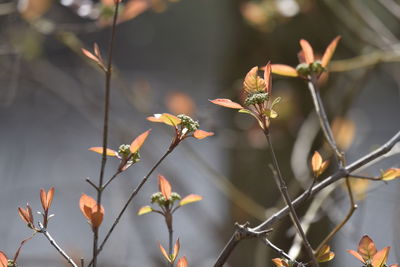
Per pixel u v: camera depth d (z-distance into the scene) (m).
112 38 1.00
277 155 1.86
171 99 1.87
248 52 1.96
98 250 0.98
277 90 1.81
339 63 1.50
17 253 0.99
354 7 1.68
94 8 1.44
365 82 1.58
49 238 0.98
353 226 1.30
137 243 2.54
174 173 2.29
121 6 1.35
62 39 1.58
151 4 1.46
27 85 2.37
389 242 2.12
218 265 0.98
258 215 1.62
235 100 1.95
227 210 2.00
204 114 1.76
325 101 1.75
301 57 1.10
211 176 1.66
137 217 2.27
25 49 1.90
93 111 2.24
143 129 2.56
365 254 0.98
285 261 0.98
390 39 1.68
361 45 1.80
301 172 1.49
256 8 1.80
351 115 1.82
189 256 2.17
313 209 1.29
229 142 1.92
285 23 1.85
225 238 1.98
